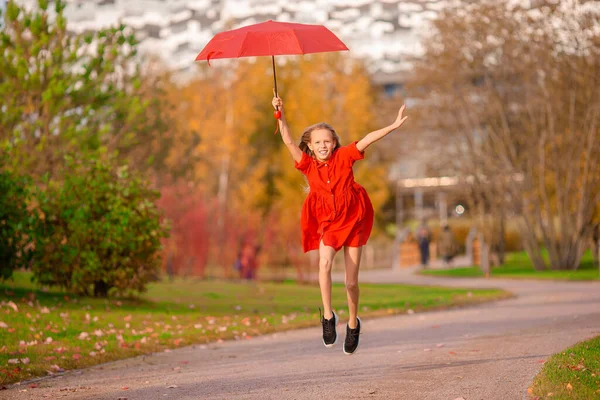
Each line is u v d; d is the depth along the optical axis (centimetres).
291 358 1124
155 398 827
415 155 4606
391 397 793
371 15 7719
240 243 3622
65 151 2019
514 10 3594
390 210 6519
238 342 1361
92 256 1728
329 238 823
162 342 1296
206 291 2416
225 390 863
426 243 4762
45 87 2098
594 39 3403
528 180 3806
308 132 834
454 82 3938
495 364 973
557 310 1725
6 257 1700
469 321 1572
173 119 3198
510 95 3906
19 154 1988
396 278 3800
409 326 1530
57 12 2161
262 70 5459
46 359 1071
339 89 5278
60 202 1753
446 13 3806
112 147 2298
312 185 825
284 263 3547
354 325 873
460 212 6234
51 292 1777
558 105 3622
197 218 3766
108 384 929
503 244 4312
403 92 5006
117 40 2286
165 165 3247
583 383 786
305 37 790
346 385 870
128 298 1828
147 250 1802
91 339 1264
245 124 5225
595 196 3706
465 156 4322
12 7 2098
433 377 899
